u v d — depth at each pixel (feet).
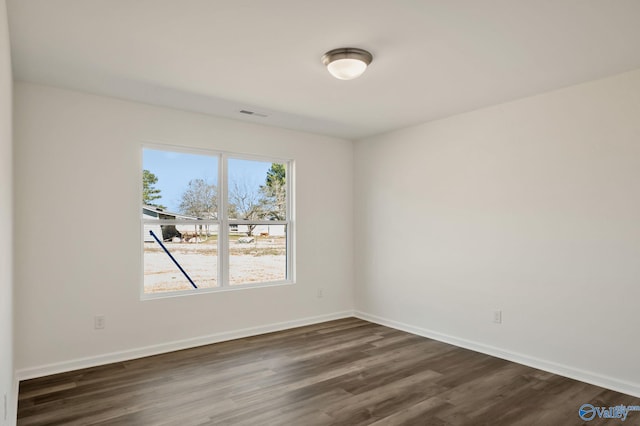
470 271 13.67
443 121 14.62
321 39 8.45
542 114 11.85
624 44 8.66
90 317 11.82
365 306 17.83
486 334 13.16
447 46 8.75
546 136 11.75
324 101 12.66
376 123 15.37
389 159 16.72
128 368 11.61
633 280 10.03
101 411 8.95
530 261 12.06
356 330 15.93
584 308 10.88
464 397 9.80
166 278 13.62
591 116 10.82
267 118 14.74
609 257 10.44
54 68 10.03
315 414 8.88
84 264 11.77
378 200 17.20
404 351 13.33
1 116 5.67
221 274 14.78
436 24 7.79
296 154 16.60
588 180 10.85
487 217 13.19
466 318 13.78
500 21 7.66
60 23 7.75
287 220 16.75
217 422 8.48
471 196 13.67
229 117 14.57
